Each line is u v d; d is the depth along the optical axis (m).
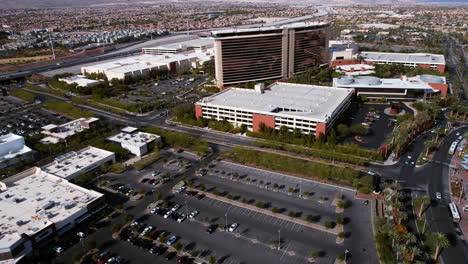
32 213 156.62
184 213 164.00
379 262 129.50
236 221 156.88
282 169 198.50
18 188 178.50
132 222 157.75
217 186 185.88
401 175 188.50
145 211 166.62
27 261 137.12
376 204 164.00
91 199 167.38
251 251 138.00
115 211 167.25
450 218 152.38
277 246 140.00
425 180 183.00
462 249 134.62
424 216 154.25
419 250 128.25
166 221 158.62
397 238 131.38
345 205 164.50
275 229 150.38
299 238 144.25
